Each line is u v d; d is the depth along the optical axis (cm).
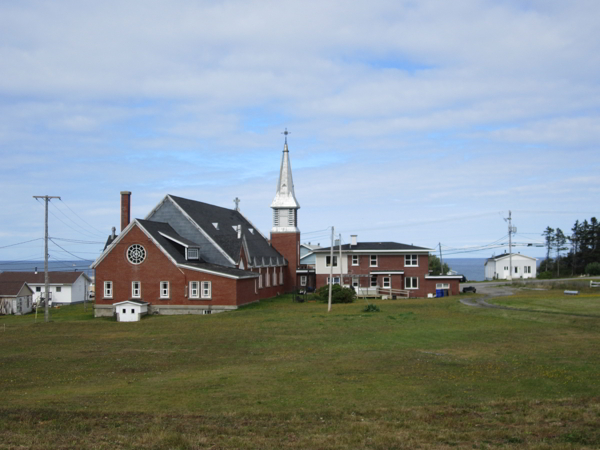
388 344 3600
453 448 1573
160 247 6488
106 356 3525
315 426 1819
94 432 1752
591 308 4906
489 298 6344
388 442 1631
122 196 7444
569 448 1533
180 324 5178
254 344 3809
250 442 1642
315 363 3011
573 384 2331
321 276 8419
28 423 1856
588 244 13788
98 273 6656
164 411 2045
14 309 9000
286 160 9425
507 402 2056
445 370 2709
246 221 9550
